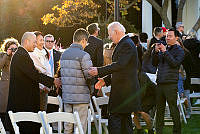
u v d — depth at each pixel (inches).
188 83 497.0
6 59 385.4
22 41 338.6
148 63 435.5
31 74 326.6
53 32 1080.8
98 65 425.1
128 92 310.5
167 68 358.3
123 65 306.3
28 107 329.1
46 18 909.2
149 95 398.6
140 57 410.6
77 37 330.0
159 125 365.4
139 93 317.7
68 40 1054.4
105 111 426.9
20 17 1133.1
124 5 925.8
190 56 488.7
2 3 1156.5
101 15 982.4
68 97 327.6
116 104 312.0
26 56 328.2
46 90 373.1
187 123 473.7
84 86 328.2
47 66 398.3
